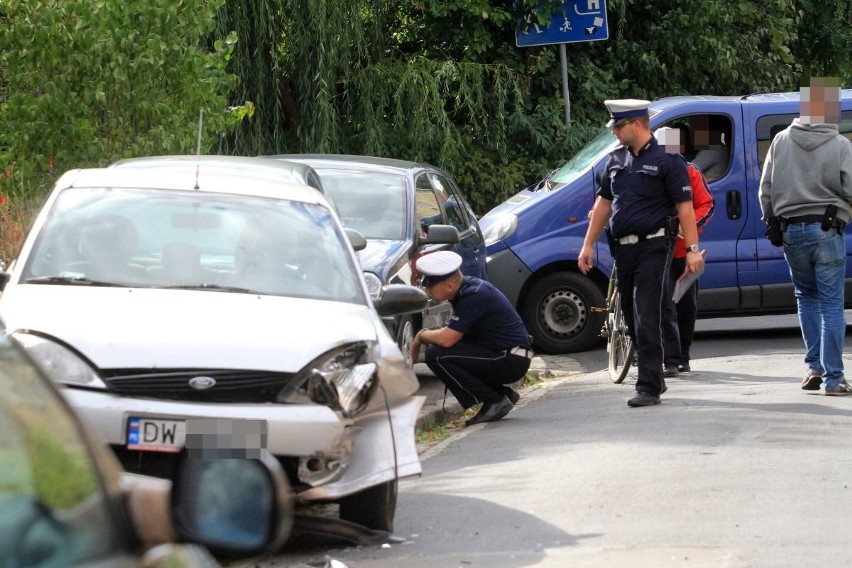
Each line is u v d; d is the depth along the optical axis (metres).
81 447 4.63
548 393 20.47
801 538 10.90
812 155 17.78
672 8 38.69
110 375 10.53
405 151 34.94
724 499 12.27
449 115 36.47
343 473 10.80
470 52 36.19
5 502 4.33
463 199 24.88
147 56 21.16
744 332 27.41
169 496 4.72
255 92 32.91
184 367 10.58
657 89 39.19
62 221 12.93
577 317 25.75
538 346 25.84
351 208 20.45
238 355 10.68
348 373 10.91
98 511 4.46
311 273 12.48
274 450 10.46
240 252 12.56
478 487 13.33
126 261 12.41
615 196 18.16
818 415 16.56
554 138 36.34
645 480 13.16
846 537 10.89
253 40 32.81
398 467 10.90
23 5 20.92
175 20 21.77
